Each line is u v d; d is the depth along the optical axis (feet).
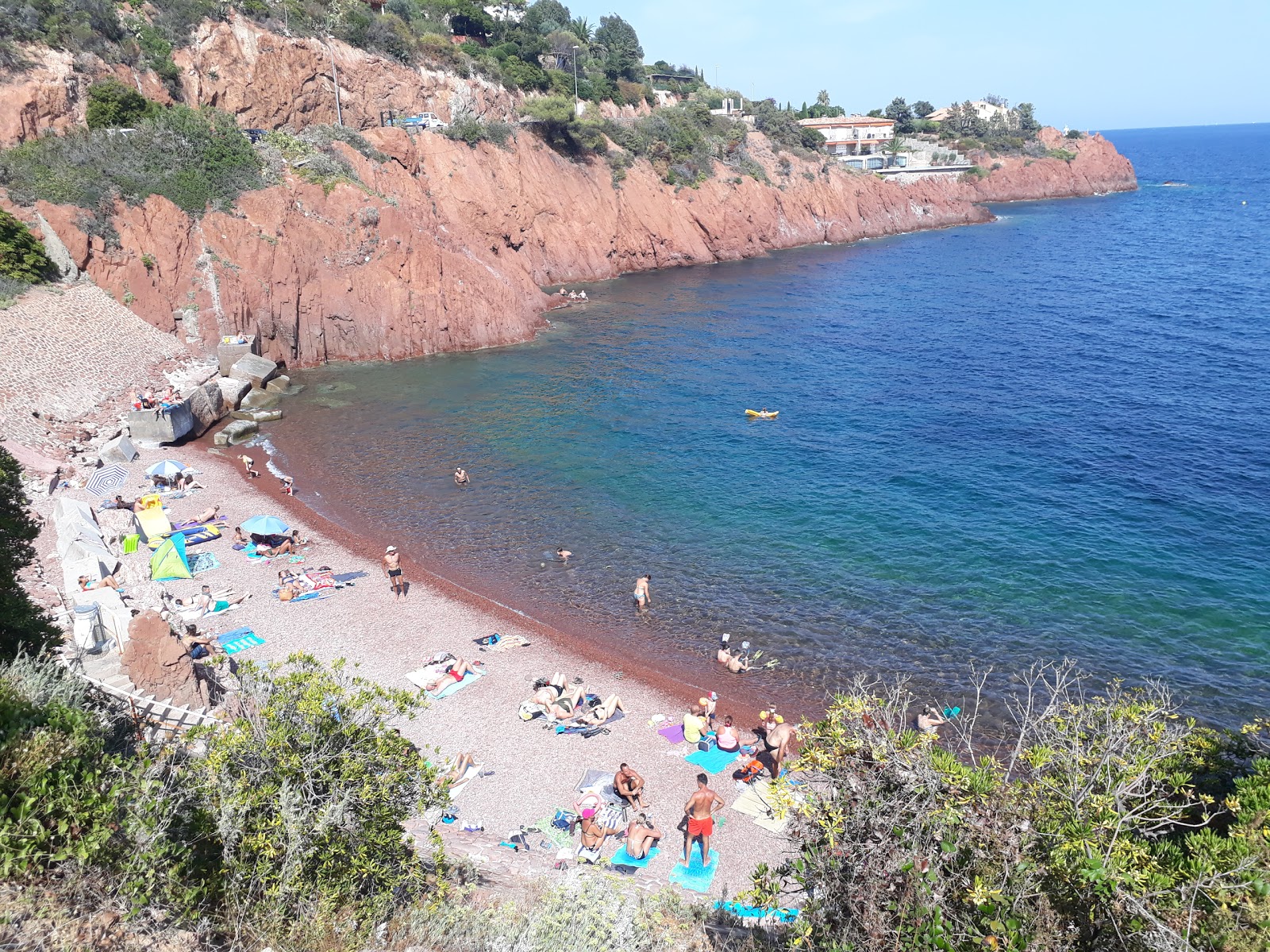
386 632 94.53
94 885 30.25
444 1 355.36
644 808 66.95
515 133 306.96
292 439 158.51
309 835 36.22
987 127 618.44
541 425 166.91
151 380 164.55
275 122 255.50
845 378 202.18
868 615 99.04
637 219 339.77
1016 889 28.96
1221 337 235.40
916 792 31.17
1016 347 230.68
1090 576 106.83
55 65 199.00
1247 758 38.78
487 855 56.54
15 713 34.81
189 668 65.82
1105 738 35.99
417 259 215.31
